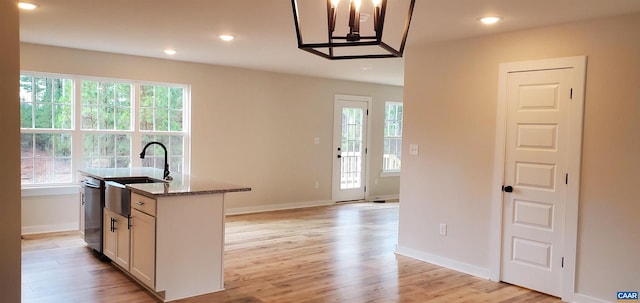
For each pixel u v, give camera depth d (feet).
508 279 13.64
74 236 17.98
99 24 13.91
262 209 24.64
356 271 14.55
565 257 12.32
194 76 21.74
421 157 15.98
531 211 13.06
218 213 12.38
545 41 12.65
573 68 12.08
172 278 11.62
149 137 20.98
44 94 18.40
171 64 21.02
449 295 12.58
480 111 14.20
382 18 5.07
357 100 28.37
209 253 12.25
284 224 21.48
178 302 11.55
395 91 30.40
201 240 12.08
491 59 13.88
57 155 18.76
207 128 22.30
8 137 4.71
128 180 14.71
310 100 26.14
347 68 22.47
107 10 12.19
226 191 12.27
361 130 28.81
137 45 17.42
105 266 14.25
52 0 11.30
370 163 29.40
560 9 10.89
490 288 13.21
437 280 13.84
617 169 11.40
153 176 14.92
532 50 12.92
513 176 13.42
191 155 21.86
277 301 11.82
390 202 28.63
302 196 26.27
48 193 18.42
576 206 12.10
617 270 11.48
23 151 18.02
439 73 15.35
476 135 14.32
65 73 18.45
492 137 13.88
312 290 12.70
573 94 12.09
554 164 12.55
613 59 11.41
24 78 17.94
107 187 14.20
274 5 11.28
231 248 16.96
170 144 21.61
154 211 11.39
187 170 21.97
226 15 12.42
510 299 12.35
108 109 19.88
